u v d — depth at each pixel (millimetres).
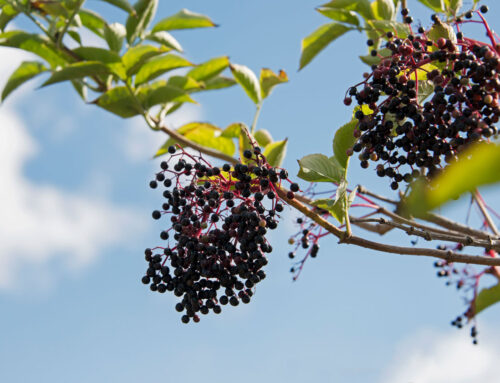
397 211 1193
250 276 1274
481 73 1210
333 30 1504
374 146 1250
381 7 1489
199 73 1592
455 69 1222
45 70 1543
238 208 1269
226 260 1279
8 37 1507
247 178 1267
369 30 1475
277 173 1267
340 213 1269
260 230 1266
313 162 1276
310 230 1442
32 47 1530
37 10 1513
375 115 1245
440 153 1222
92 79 1562
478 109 1219
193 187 1293
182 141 1539
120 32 1548
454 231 1429
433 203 691
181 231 1295
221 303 1292
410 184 1231
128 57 1491
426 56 1250
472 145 1203
